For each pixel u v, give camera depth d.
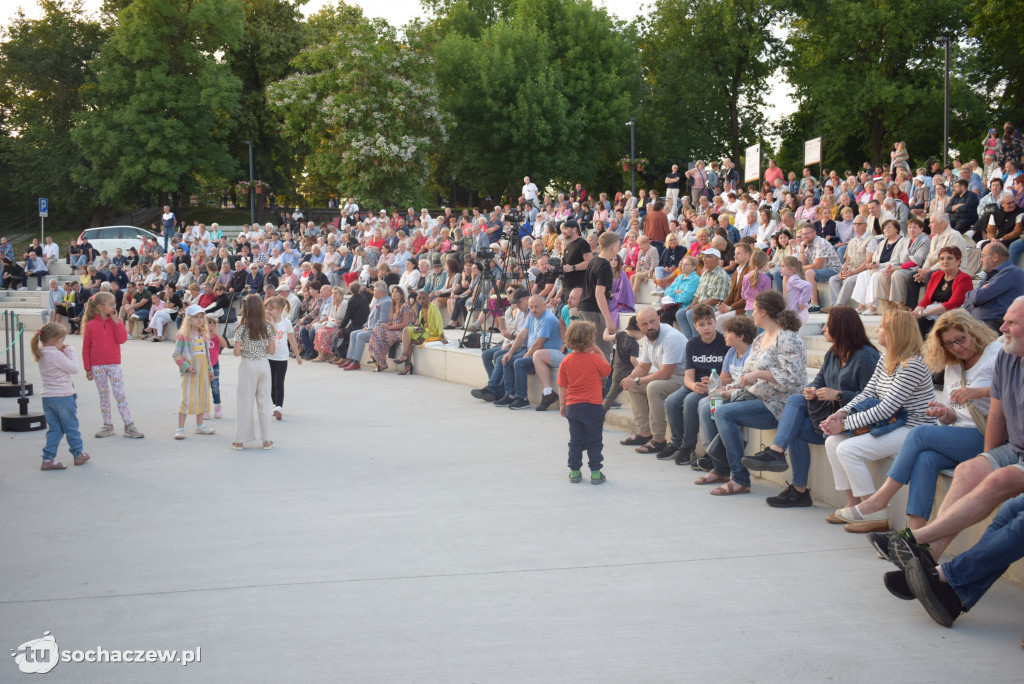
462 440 9.57
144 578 5.39
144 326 23.03
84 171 44.62
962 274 9.20
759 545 5.82
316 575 5.38
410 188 40.53
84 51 48.41
